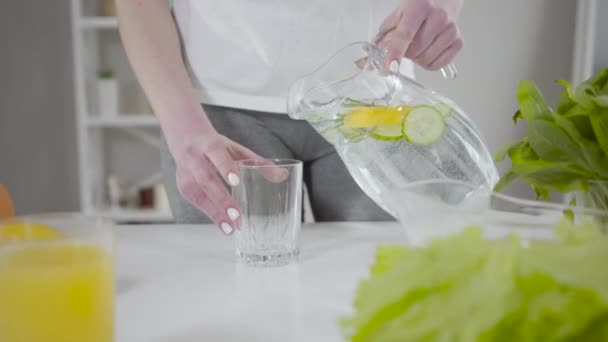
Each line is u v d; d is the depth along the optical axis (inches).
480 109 78.2
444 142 27.1
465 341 14.4
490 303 14.4
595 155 23.0
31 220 19.7
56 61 93.7
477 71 77.2
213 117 38.7
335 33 37.4
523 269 14.4
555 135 23.6
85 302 18.7
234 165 27.9
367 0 37.4
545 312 13.9
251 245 27.6
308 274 26.7
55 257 18.5
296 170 27.6
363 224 34.5
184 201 37.8
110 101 82.9
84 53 83.4
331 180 39.0
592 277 13.8
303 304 23.8
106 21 80.7
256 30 37.2
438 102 28.5
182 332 21.8
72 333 18.6
